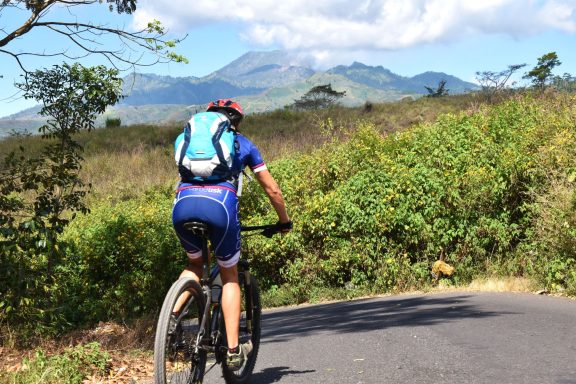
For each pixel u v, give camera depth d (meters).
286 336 7.18
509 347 4.93
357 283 12.58
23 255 8.41
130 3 9.54
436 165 12.77
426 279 11.87
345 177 13.80
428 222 12.13
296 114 43.41
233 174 3.95
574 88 19.11
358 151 14.28
